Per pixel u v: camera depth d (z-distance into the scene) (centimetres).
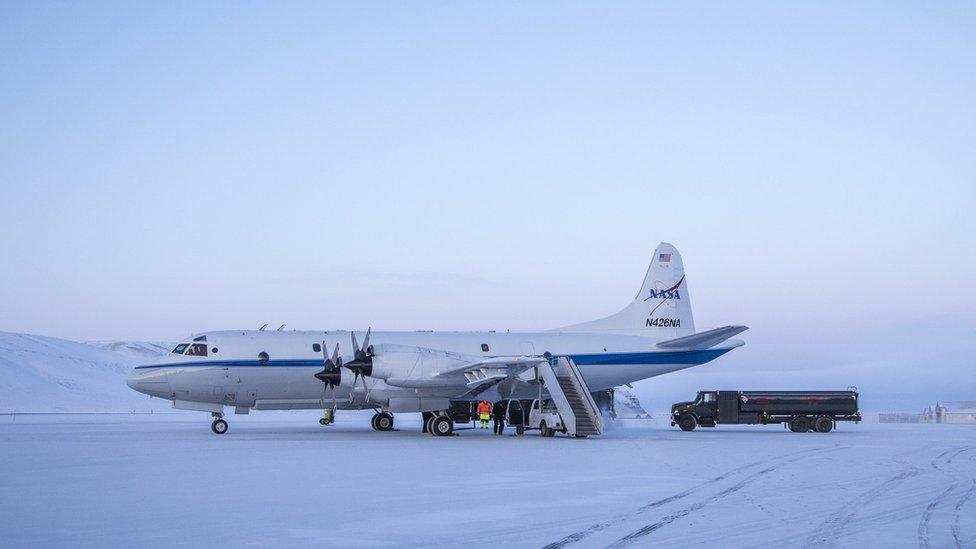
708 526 1392
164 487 1820
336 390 4166
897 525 1422
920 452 3064
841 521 1455
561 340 4594
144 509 1502
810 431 4809
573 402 4075
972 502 1700
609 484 1962
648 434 4447
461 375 3828
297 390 4141
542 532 1322
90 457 2575
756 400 4762
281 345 4112
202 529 1305
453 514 1485
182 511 1482
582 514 1503
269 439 3566
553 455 2805
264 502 1603
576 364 4550
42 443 3231
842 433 4722
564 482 1994
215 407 4122
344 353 4181
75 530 1290
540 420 4016
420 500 1659
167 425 5188
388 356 3825
